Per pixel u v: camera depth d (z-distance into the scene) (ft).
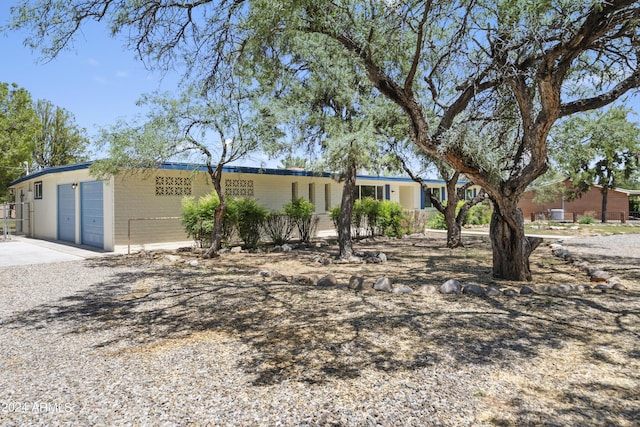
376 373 11.38
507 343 13.76
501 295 20.95
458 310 18.06
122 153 31.63
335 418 8.97
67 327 16.17
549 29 18.47
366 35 21.66
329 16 20.40
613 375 11.22
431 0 18.20
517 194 23.49
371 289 22.54
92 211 45.55
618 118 34.65
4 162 73.82
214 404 9.69
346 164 30.12
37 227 60.08
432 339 14.19
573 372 11.41
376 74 21.71
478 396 9.98
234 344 13.98
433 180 86.63
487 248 44.06
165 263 33.30
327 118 34.12
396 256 37.73
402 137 35.42
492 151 23.49
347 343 13.88
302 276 25.89
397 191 80.94
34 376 11.46
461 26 20.90
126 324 16.53
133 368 11.98
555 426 8.63
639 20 17.47
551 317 16.87
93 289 23.45
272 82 31.86
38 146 99.25
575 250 41.83
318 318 17.01
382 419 8.91
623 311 17.75
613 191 110.73
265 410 9.37
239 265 32.55
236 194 51.49
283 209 52.29
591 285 23.03
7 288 23.76
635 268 29.89
